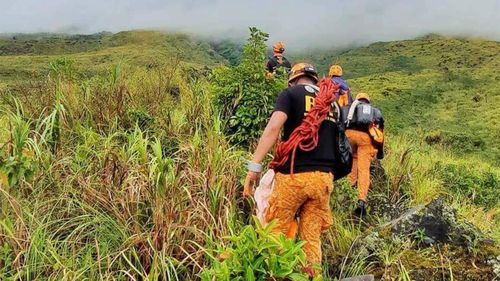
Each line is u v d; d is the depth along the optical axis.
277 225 3.94
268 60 7.57
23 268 3.67
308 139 3.80
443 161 11.82
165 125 6.01
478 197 9.69
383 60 169.38
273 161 3.95
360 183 6.14
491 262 4.32
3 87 6.53
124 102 6.54
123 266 3.88
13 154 4.40
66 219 4.21
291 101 3.92
